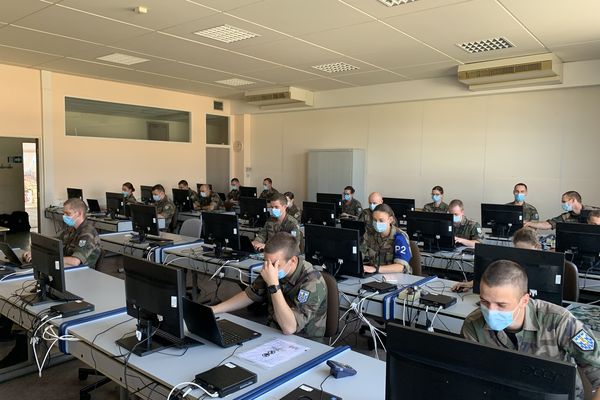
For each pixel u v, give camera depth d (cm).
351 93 848
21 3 427
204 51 595
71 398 281
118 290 290
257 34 514
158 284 191
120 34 525
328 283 250
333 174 884
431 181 787
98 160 842
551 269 238
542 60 578
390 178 838
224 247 417
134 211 480
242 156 1063
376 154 855
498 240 509
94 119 836
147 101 902
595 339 154
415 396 114
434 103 777
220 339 198
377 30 489
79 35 532
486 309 154
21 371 305
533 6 411
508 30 483
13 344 353
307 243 330
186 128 991
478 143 733
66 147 795
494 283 151
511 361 101
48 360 318
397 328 119
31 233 275
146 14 452
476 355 106
